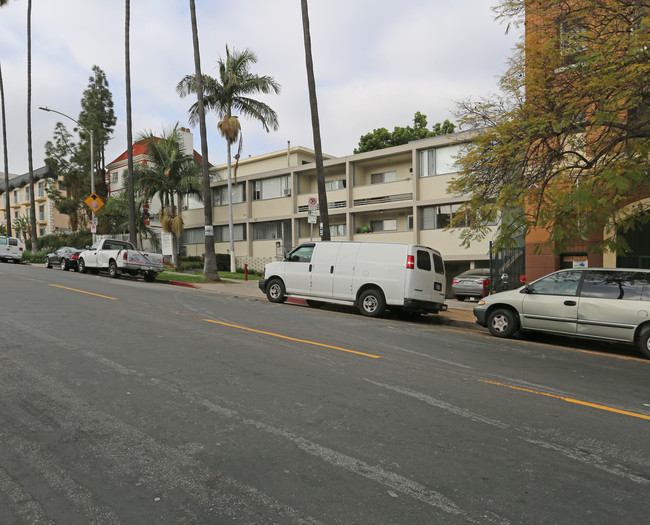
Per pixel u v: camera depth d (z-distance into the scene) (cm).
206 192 2273
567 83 957
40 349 673
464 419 468
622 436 439
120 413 449
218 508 300
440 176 2617
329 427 434
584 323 920
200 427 423
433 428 441
